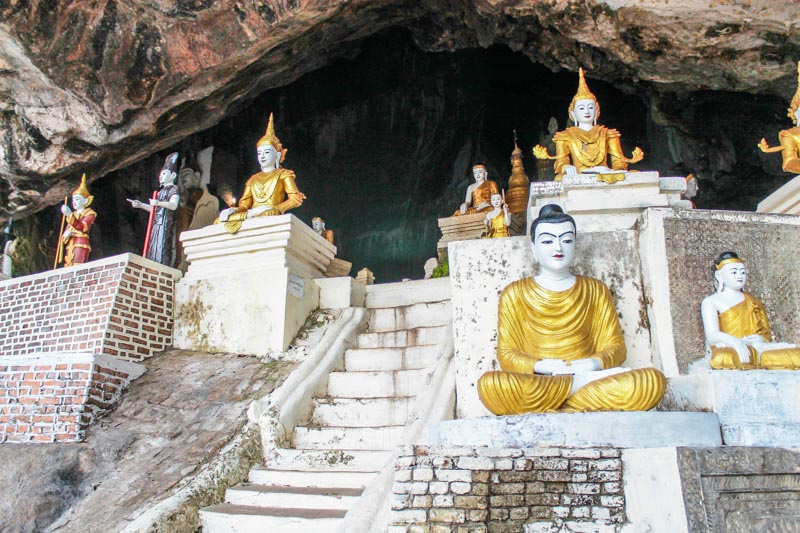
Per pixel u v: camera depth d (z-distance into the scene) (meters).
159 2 10.01
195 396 5.98
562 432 3.68
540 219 4.55
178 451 5.16
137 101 10.97
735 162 14.98
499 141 21.84
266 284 6.98
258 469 5.08
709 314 4.53
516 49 13.10
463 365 4.84
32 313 7.42
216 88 11.29
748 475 3.38
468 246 5.06
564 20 10.78
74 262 7.82
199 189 12.29
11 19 9.63
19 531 4.58
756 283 4.91
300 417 5.65
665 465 3.40
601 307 4.55
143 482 4.84
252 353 6.83
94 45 10.34
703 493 3.29
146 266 7.19
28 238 13.84
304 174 20.86
